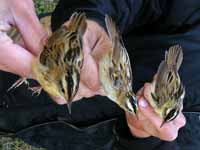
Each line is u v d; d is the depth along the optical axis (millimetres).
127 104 438
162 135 557
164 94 477
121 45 432
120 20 686
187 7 753
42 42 429
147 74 776
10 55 432
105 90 436
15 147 1310
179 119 561
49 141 923
